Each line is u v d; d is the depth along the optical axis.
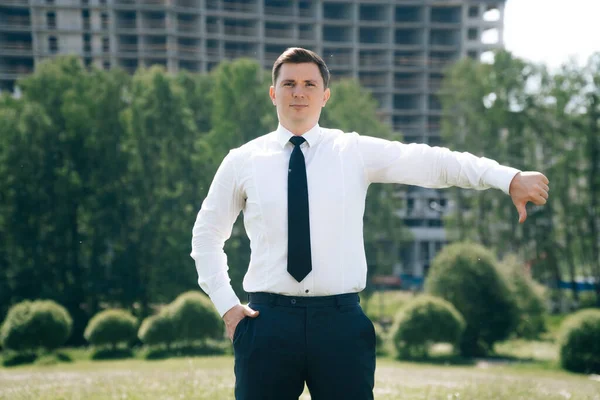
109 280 32.22
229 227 3.18
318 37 83.38
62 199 32.25
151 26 77.50
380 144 3.11
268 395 2.90
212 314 19.17
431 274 20.39
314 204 2.92
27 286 30.81
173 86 35.75
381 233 40.91
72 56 36.75
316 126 3.09
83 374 11.18
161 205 33.66
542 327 22.16
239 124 36.19
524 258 38.16
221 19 80.25
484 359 18.80
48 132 32.72
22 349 18.38
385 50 85.31
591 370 15.88
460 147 41.44
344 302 2.92
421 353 18.64
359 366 2.90
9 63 77.12
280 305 2.91
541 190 2.84
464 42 85.12
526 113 39.16
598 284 37.00
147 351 19.23
